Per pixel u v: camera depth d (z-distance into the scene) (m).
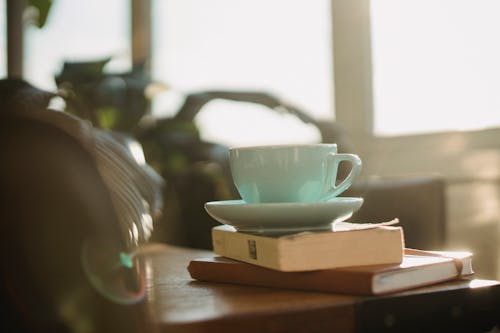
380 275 0.56
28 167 0.41
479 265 2.03
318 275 0.59
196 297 0.60
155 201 1.28
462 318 0.58
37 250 0.41
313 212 0.61
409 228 1.51
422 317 0.56
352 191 1.48
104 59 2.46
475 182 2.05
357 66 2.44
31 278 0.41
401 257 0.60
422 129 2.25
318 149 0.64
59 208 0.41
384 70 2.38
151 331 0.46
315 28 2.56
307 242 0.58
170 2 3.16
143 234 0.89
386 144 2.36
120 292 0.43
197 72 3.04
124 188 0.92
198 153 2.31
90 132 0.46
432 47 2.19
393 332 0.55
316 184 0.65
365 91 2.43
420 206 1.52
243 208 0.62
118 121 2.41
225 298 0.59
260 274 0.65
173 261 0.98
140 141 2.37
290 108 2.08
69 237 0.42
